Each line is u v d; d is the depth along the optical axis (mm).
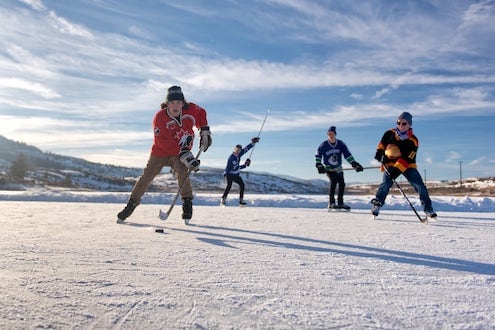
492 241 4328
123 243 3701
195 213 7762
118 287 2232
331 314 1888
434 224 6309
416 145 7102
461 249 3746
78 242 3701
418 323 1793
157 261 2930
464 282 2494
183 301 2027
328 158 9633
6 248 3299
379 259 3199
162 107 5820
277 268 2799
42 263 2762
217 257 3141
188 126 5820
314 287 2332
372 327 1741
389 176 7125
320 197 12867
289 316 1853
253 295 2148
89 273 2516
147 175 5832
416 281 2506
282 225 5668
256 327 1726
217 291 2209
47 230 4555
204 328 1711
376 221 6656
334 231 5055
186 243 3799
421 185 7016
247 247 3656
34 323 1703
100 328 1689
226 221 6141
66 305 1922
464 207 10797
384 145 7250
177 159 5766
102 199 11688
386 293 2240
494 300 2133
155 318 1804
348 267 2881
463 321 1822
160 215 5762
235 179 11602
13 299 1975
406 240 4328
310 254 3367
